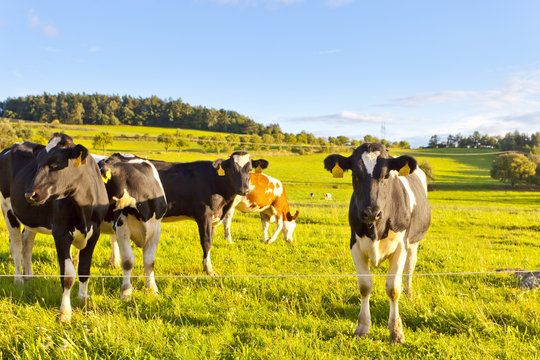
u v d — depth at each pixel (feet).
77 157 15.53
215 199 26.73
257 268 25.04
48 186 15.17
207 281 21.08
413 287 20.86
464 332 14.75
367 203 14.03
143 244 20.98
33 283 19.85
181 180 26.63
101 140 175.01
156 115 374.43
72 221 16.63
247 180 27.20
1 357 12.20
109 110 334.24
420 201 18.74
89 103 312.29
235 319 15.80
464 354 12.60
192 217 26.73
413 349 13.32
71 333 13.53
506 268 25.05
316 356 12.17
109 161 20.63
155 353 12.25
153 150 192.24
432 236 42.75
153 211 20.84
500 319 15.92
